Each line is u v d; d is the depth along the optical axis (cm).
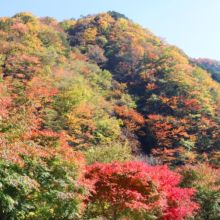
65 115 2788
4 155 563
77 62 5044
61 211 729
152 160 2311
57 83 3206
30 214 802
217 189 1227
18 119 800
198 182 1295
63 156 739
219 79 6219
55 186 713
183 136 3600
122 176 891
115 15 8444
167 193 963
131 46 5997
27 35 4425
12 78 3028
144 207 820
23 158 665
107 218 893
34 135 751
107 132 2936
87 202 882
